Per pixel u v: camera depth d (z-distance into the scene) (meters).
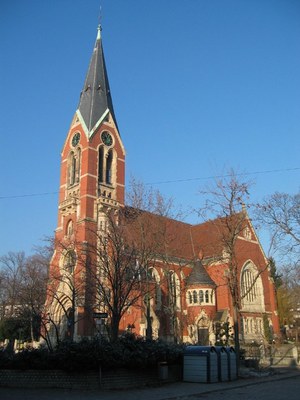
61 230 65.75
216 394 23.00
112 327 34.38
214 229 71.06
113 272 39.91
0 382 25.16
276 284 86.31
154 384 26.61
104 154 69.31
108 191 67.81
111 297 41.94
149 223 43.56
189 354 28.83
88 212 63.09
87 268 43.00
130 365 25.81
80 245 51.41
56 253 62.06
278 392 23.36
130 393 22.83
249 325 68.56
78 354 24.00
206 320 63.81
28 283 75.50
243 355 39.22
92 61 77.38
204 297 64.75
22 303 63.06
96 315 33.06
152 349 27.48
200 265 67.50
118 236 40.16
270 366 39.47
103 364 24.44
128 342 27.50
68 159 70.81
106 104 73.19
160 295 60.47
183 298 65.00
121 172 70.94
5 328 66.25
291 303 88.69
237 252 70.88
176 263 65.00
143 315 56.06
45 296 59.59
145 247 41.22
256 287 72.88
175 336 46.62
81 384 24.06
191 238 75.12
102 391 23.28
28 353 25.19
